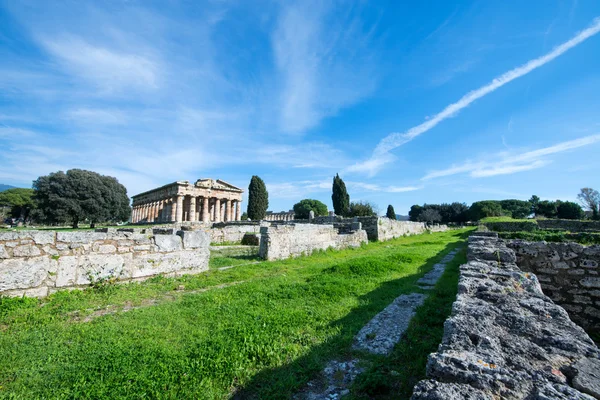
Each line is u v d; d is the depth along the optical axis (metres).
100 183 55.12
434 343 4.61
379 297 7.16
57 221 51.56
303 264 12.32
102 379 3.71
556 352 2.37
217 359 4.07
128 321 5.59
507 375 2.01
